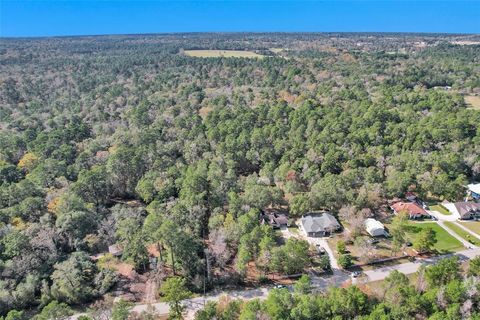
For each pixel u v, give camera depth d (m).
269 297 54.81
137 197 99.88
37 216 80.25
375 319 49.75
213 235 74.19
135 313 56.75
